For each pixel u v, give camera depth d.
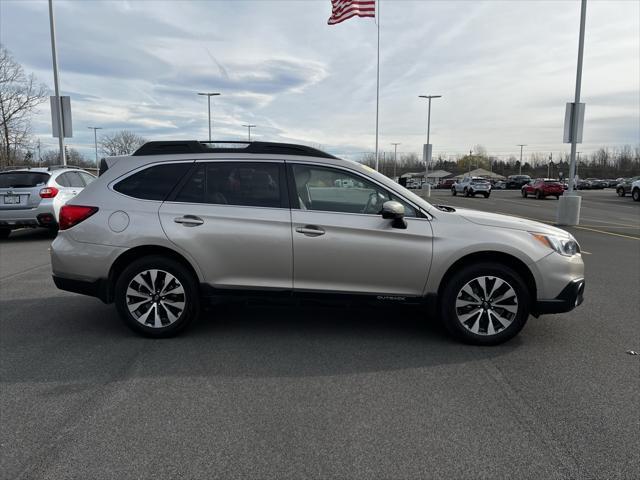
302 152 4.54
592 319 5.28
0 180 10.63
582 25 14.66
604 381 3.69
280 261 4.37
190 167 4.55
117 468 2.58
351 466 2.61
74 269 4.51
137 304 4.52
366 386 3.58
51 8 17.27
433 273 4.34
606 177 97.44
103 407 3.24
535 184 36.69
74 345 4.39
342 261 4.34
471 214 4.58
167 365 3.95
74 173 12.04
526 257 4.28
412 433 2.93
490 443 2.83
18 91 32.81
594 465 2.62
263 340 4.56
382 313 5.46
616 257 9.39
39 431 2.93
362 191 4.45
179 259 4.52
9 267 8.04
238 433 2.92
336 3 21.34
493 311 4.39
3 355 4.15
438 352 4.27
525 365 3.99
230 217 4.38
